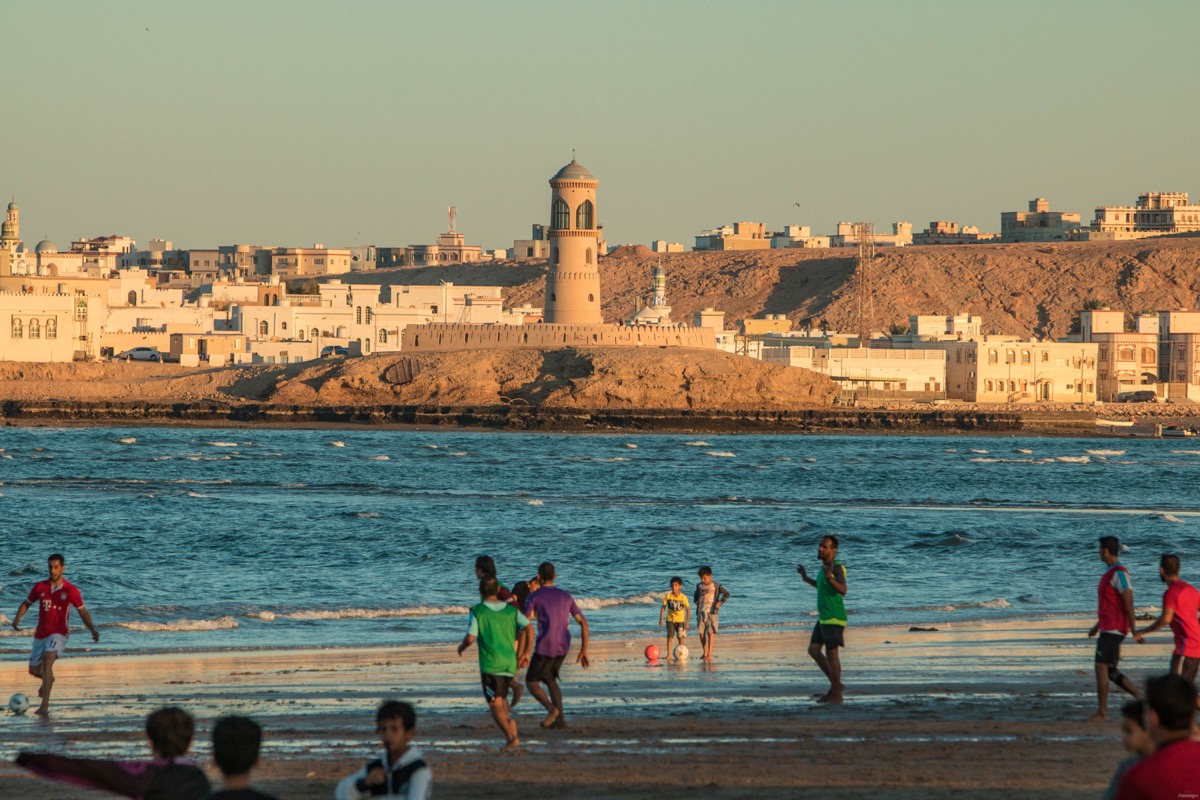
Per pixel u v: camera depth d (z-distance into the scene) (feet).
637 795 208.03
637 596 557.33
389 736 153.79
